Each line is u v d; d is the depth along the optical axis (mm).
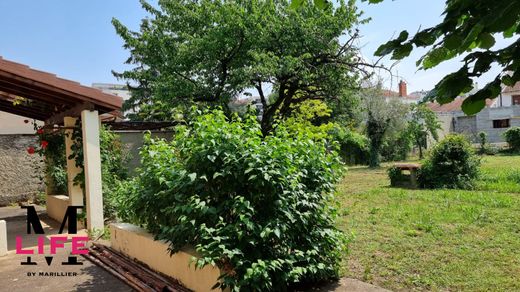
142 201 4250
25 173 11344
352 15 11266
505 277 3740
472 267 4051
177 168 3945
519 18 1295
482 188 9797
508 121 28109
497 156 21875
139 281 3910
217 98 11938
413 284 3666
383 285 3672
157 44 13484
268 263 3092
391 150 23453
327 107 14031
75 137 6848
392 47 1486
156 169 4129
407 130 22859
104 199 6953
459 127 29719
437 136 24781
